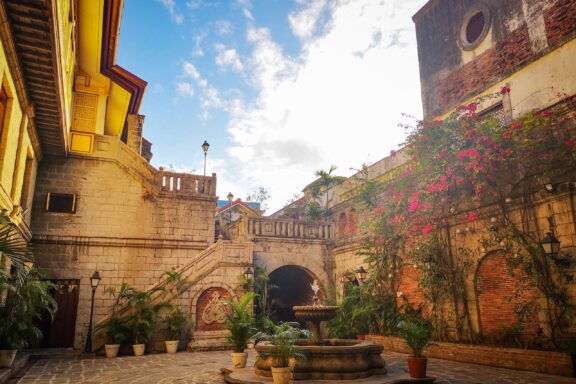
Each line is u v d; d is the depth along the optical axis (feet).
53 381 31.30
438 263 43.96
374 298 53.01
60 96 40.63
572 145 33.58
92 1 48.60
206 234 63.00
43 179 57.88
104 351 49.06
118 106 71.72
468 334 40.29
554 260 32.32
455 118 42.98
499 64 47.96
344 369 28.94
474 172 39.14
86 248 57.52
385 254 51.70
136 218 60.49
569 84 39.93
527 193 35.86
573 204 32.35
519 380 28.89
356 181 67.26
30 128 44.91
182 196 62.85
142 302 50.24
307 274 72.59
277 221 67.10
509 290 37.22
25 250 27.07
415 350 29.91
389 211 49.98
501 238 37.47
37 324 54.03
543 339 33.68
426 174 44.55
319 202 80.23
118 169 61.41
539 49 43.27
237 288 56.59
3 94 34.14
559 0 41.70
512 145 37.83
